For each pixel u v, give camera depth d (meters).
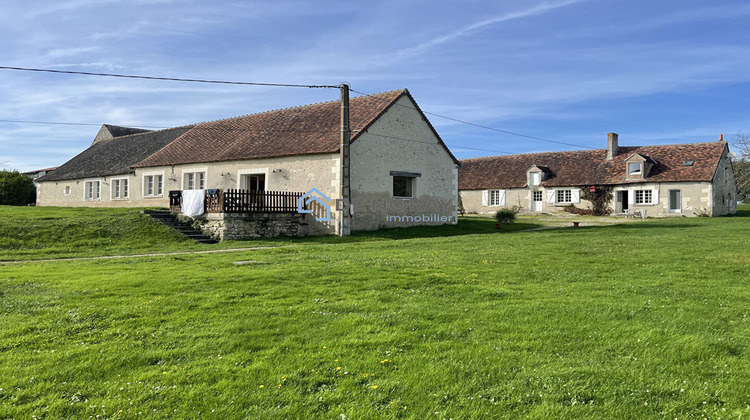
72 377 5.59
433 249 16.44
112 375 5.64
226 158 27.50
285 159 25.28
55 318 7.74
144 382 5.44
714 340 6.39
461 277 10.81
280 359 6.01
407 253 15.22
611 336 6.64
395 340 6.60
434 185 28.80
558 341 6.50
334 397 5.04
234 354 6.20
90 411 4.81
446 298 8.88
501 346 6.34
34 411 4.81
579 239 19.56
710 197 37.09
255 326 7.26
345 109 22.75
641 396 5.01
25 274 11.86
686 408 4.79
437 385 5.28
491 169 49.75
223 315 7.85
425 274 11.15
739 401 4.89
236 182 27.23
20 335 7.00
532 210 45.50
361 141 24.44
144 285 10.20
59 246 18.55
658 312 7.76
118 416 4.70
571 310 7.86
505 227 29.81
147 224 21.77
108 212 24.27
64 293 9.50
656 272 11.45
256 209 22.27
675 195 38.84
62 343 6.70
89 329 7.27
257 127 29.97
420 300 8.76
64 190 39.25
